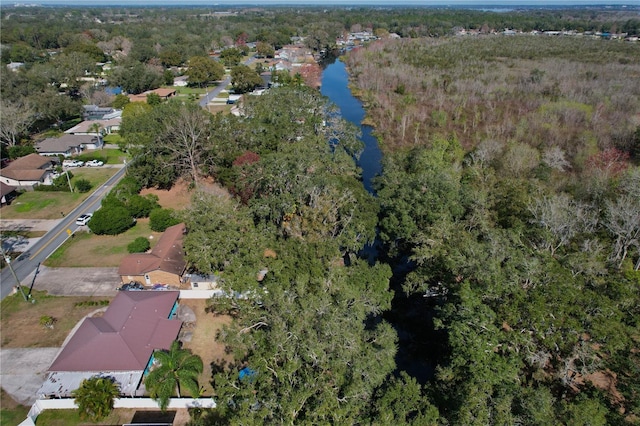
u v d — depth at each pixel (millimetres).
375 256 52469
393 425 25078
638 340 30281
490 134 80062
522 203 45719
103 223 54000
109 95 116688
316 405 24578
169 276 44500
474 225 44594
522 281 32594
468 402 25016
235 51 172125
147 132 68375
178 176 71875
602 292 32219
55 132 94500
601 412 24969
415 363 37125
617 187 51312
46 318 39250
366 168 76312
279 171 50062
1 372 34656
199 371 33062
